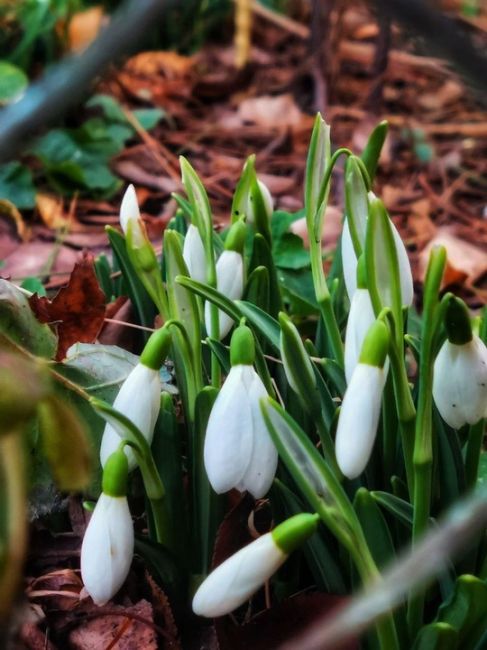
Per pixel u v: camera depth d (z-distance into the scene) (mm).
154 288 378
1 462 286
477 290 624
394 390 352
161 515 361
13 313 392
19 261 586
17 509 288
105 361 393
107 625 381
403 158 830
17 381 282
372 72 834
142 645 375
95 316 402
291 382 342
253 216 399
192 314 363
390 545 343
